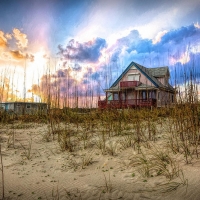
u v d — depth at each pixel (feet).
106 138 22.67
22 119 40.27
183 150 15.97
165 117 32.22
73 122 33.53
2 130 30.58
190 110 17.53
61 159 17.47
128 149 18.21
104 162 15.96
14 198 10.64
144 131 23.35
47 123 35.70
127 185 11.49
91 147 20.03
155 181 11.55
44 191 11.44
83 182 12.50
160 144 18.25
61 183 12.55
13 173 14.66
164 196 9.71
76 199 10.23
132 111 34.17
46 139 24.44
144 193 10.27
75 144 21.35
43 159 17.78
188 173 11.88
